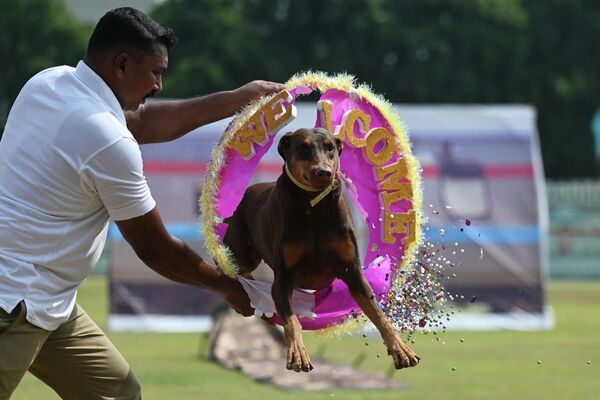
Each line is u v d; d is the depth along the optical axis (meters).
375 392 11.12
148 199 5.44
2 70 41.16
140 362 14.04
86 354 5.71
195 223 18.19
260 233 6.43
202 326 18.59
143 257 5.66
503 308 18.89
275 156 17.83
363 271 6.44
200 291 18.72
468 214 18.67
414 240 6.34
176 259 5.69
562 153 49.12
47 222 5.27
